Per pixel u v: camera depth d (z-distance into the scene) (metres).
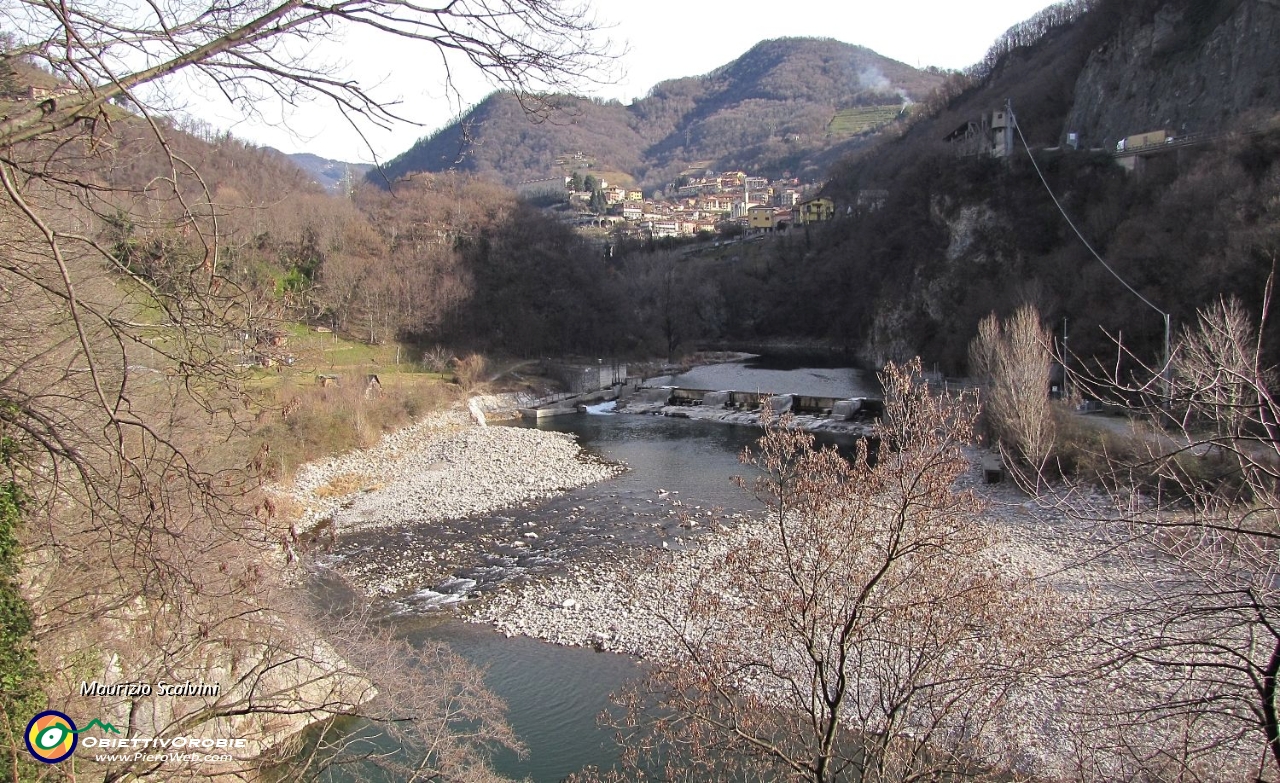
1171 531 5.89
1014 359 33.06
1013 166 72.00
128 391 7.17
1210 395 6.05
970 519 12.68
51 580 7.74
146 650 8.88
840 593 9.41
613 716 16.31
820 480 9.16
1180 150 56.59
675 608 21.25
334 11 4.30
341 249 62.94
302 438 37.31
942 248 77.00
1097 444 28.42
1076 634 6.93
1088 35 81.94
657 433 50.34
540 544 28.06
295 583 20.97
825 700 8.51
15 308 6.20
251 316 5.18
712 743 9.77
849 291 98.19
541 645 20.05
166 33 4.02
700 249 132.12
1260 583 5.43
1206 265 39.94
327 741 14.49
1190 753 6.34
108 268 4.98
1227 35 60.34
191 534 7.40
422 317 65.31
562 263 78.81
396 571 25.58
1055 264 60.19
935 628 8.41
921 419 8.80
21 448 5.86
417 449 43.91
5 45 4.30
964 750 9.14
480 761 13.06
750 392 59.75
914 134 127.31
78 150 4.75
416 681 14.35
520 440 46.81
